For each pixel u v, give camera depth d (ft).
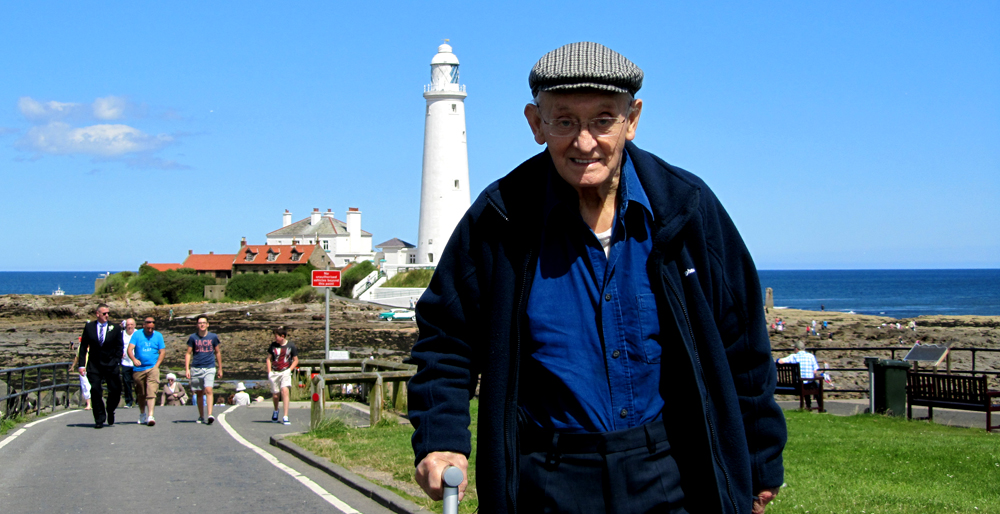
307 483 30.81
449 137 281.13
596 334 9.39
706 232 9.63
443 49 283.38
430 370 10.03
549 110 9.23
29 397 66.08
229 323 257.55
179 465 35.47
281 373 51.55
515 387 9.45
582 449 9.23
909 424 41.57
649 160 9.99
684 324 9.36
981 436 36.99
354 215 393.09
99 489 30.48
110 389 50.49
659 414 9.45
